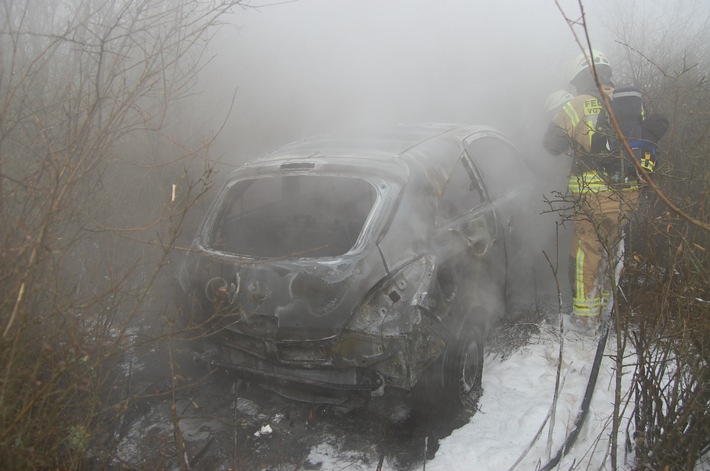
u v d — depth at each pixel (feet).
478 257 11.55
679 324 8.12
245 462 9.58
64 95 9.93
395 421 10.40
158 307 13.34
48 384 7.27
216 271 10.43
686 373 8.41
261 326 9.82
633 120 11.73
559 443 9.41
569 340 12.67
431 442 9.86
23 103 9.49
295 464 9.50
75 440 7.94
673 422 7.96
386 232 9.91
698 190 11.56
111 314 9.78
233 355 10.56
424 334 9.47
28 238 7.22
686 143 13.34
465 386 10.71
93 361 8.41
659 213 12.55
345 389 9.55
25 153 10.02
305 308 9.50
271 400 11.14
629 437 8.86
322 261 9.68
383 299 9.43
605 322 11.70
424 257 10.04
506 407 10.61
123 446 9.92
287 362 9.79
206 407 11.03
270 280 9.80
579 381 11.09
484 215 12.17
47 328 8.46
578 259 12.65
